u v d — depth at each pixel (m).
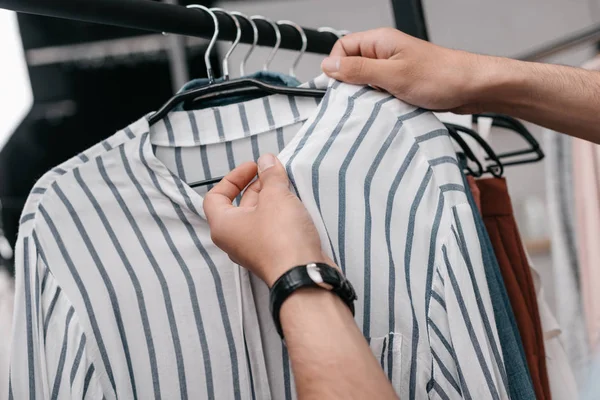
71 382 0.66
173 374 0.69
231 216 0.56
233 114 0.71
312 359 0.47
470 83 0.67
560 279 1.21
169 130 0.71
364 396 0.45
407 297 0.66
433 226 0.63
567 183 1.20
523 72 0.69
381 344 0.67
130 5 0.62
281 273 0.50
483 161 0.95
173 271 0.70
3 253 1.27
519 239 0.93
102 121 1.86
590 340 1.15
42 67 1.82
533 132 1.91
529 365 0.85
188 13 0.69
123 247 0.70
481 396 0.60
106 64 1.86
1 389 1.18
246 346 0.69
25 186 1.82
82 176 0.69
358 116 0.66
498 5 1.99
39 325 0.66
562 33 1.95
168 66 1.87
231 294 0.70
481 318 0.61
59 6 0.57
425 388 0.65
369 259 0.66
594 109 0.71
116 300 0.69
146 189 0.69
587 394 1.14
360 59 0.65
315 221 0.64
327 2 2.08
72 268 0.68
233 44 0.74
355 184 0.66
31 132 1.82
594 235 1.13
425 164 0.65
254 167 0.63
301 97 0.71
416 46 0.66
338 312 0.49
